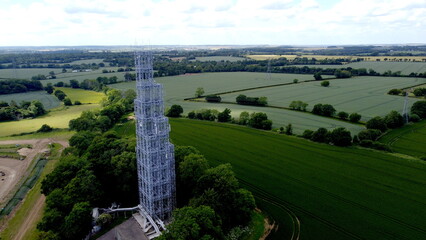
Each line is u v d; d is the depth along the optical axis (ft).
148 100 254.47
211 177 278.87
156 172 257.75
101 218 265.54
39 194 334.85
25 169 401.70
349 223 273.54
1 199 327.88
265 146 458.91
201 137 501.15
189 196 302.66
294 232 260.42
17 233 269.64
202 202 255.91
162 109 259.19
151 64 256.73
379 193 322.96
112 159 311.27
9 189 349.41
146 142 247.50
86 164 315.17
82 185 283.18
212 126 566.36
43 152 460.14
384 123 531.50
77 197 276.21
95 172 319.27
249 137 501.97
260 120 555.28
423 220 278.05
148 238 242.99
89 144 400.06
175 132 526.98
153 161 253.85
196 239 214.48
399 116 554.05
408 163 394.32
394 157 413.39
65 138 528.22
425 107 611.88
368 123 531.50
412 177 357.41
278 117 631.56
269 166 388.78
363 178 355.77
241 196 273.54
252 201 273.13
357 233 259.80
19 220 289.12
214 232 230.27
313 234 258.16
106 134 389.80
